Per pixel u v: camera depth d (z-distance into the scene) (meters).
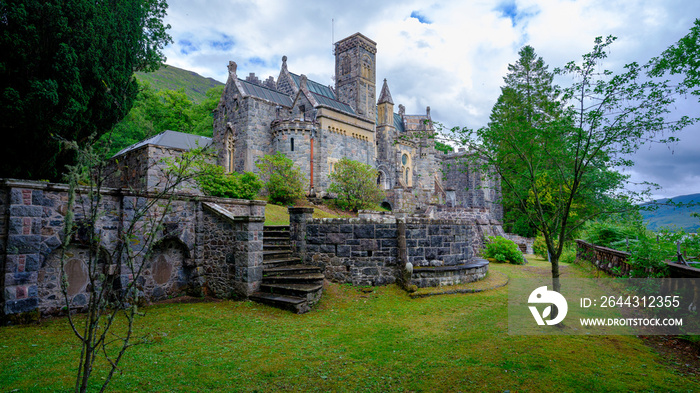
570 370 5.71
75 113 11.47
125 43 14.10
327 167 36.00
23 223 8.26
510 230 37.66
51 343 7.13
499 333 7.71
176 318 9.12
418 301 10.85
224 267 11.51
